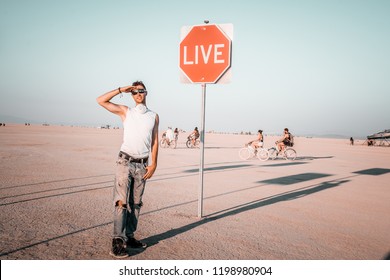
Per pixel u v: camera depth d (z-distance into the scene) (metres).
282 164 14.87
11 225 4.13
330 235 4.43
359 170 13.38
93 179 7.99
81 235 3.90
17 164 10.20
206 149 24.88
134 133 3.34
